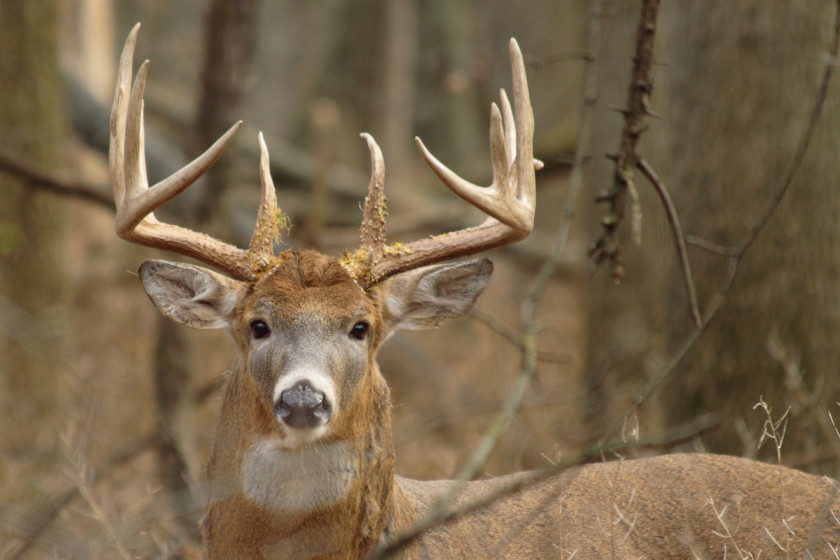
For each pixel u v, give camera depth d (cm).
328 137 2050
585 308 1728
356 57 3703
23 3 1703
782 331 1203
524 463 1246
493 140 930
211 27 1509
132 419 1481
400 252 960
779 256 1208
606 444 895
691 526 960
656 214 1583
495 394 1617
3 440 1506
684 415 1251
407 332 1978
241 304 934
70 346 1703
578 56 1198
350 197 2316
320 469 876
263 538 880
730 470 995
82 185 1667
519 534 968
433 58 3903
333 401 857
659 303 1477
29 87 1727
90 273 2295
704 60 1268
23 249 1684
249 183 2327
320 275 920
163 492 1282
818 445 1164
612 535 923
